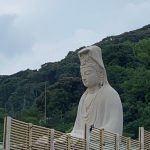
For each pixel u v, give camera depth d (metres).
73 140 20.33
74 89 70.75
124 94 67.50
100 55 29.50
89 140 21.58
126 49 78.06
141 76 69.12
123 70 72.94
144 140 26.23
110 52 76.75
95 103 28.59
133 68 74.94
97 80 29.09
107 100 28.34
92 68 29.08
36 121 61.59
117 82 71.00
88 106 28.77
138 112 62.28
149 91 66.00
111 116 27.89
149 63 76.81
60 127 60.59
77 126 29.06
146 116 60.69
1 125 51.81
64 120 64.75
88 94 29.41
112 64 74.81
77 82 71.19
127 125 60.59
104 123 27.91
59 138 19.33
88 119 28.48
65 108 68.12
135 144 25.42
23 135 17.02
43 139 18.17
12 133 16.31
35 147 17.66
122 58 76.31
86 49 29.17
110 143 23.23
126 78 71.06
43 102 69.25
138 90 66.69
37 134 17.86
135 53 79.19
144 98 66.12
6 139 15.95
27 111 66.75
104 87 29.03
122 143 24.25
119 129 27.61
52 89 71.06
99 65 29.16
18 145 16.64
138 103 64.44
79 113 29.25
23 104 79.94
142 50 79.50
